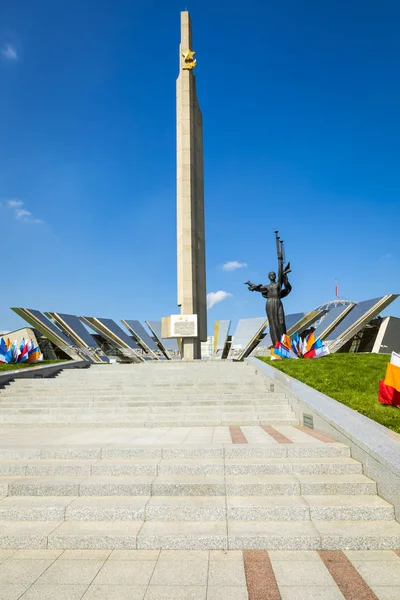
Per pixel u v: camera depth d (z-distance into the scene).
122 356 55.16
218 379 16.30
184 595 3.79
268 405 11.91
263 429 9.69
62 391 14.59
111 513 5.28
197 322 28.70
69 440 8.56
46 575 4.20
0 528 5.10
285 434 8.73
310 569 4.21
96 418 11.63
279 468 6.23
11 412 12.31
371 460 5.87
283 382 13.19
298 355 20.56
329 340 38.97
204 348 50.62
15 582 4.07
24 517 5.35
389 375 10.20
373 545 4.62
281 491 5.68
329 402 9.81
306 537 4.66
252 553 4.60
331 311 43.50
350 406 10.19
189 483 5.78
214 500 5.50
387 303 38.09
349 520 5.11
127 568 4.32
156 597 3.77
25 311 44.09
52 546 4.82
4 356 23.08
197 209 31.86
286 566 4.29
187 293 29.41
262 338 45.94
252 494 5.70
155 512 5.25
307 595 3.75
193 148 31.62
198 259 31.33
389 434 6.71
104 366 21.20
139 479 6.06
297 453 6.85
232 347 44.12
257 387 14.56
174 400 13.24
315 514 5.14
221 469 6.28
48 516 5.33
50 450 7.20
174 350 52.47
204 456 6.96
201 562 4.41
